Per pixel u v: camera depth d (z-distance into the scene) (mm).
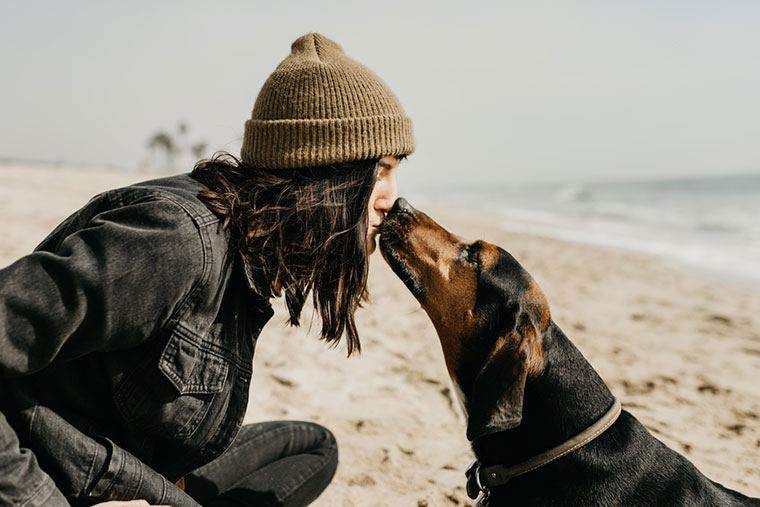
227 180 1713
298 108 1695
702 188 57219
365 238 1801
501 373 2283
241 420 1828
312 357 4859
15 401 1513
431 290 2570
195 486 2178
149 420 1668
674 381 4855
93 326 1453
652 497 2256
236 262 1701
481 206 37094
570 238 16031
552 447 2326
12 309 1354
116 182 27141
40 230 9234
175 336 1607
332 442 2578
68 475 1555
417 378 4621
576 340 5922
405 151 1858
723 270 10844
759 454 3715
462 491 3152
